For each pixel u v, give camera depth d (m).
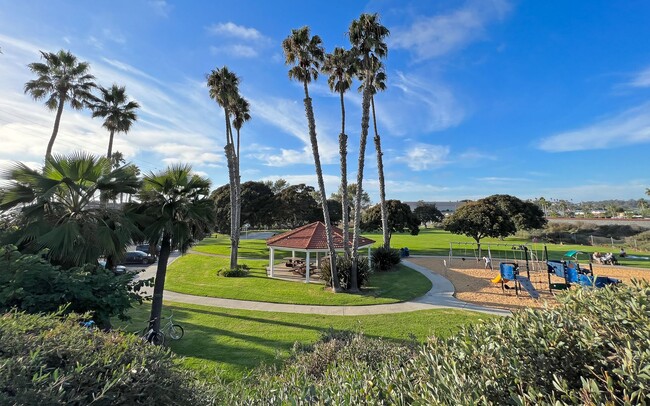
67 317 2.90
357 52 15.10
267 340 8.66
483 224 22.41
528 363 1.88
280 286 16.34
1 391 1.62
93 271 6.05
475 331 2.31
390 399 2.01
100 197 8.45
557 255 28.14
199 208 9.05
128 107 24.67
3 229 6.89
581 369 1.81
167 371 2.44
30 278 4.81
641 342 1.65
